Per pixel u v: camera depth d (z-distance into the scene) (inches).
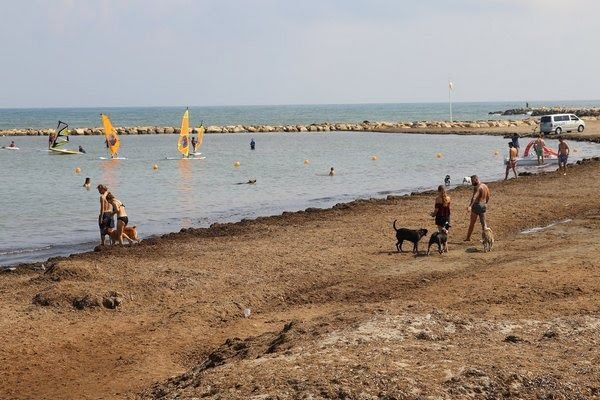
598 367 323.6
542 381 302.5
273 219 936.3
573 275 562.9
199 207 1144.2
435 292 532.1
